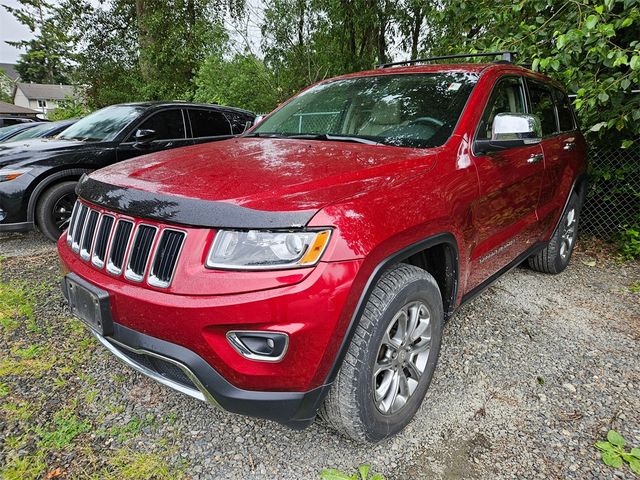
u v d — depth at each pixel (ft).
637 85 14.02
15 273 13.17
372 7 36.94
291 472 6.23
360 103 9.62
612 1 11.10
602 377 8.63
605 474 6.27
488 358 9.17
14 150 15.66
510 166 8.99
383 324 5.89
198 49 48.80
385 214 5.88
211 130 20.89
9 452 6.39
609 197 17.28
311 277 5.13
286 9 37.22
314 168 6.55
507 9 15.19
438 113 8.45
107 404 7.48
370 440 6.34
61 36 65.67
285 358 5.19
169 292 5.37
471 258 8.11
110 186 6.56
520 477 6.21
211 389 5.35
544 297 12.30
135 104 19.93
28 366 8.45
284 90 39.91
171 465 6.27
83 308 6.44
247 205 5.31
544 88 12.05
